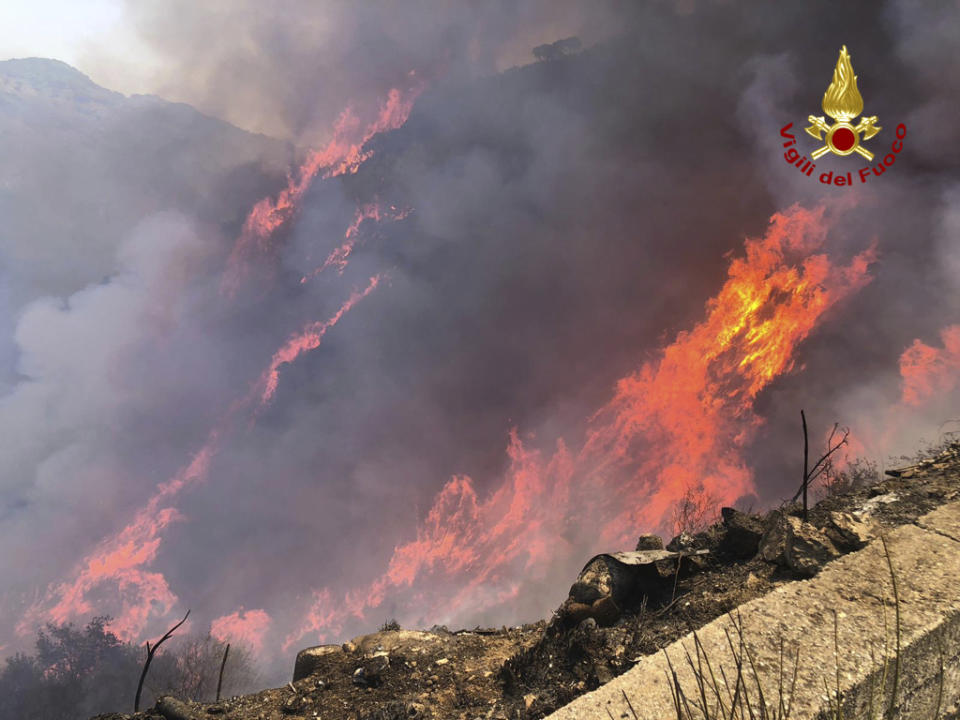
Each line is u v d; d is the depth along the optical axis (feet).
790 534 9.32
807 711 6.11
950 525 8.93
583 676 8.75
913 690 6.89
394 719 9.46
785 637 7.06
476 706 9.38
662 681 6.73
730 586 9.55
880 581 7.86
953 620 7.15
